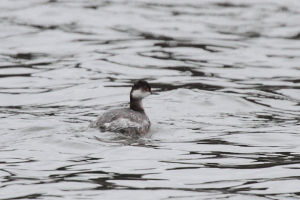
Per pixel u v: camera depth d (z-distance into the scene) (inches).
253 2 1331.2
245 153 555.5
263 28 1136.8
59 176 491.5
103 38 1056.2
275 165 522.3
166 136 606.2
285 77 866.1
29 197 447.8
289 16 1221.1
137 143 577.9
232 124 658.8
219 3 1320.1
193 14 1224.2
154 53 971.9
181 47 1007.6
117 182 479.2
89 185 472.4
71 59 936.9
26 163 521.0
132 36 1069.8
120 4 1282.0
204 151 560.1
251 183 479.5
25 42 1026.7
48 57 949.2
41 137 587.2
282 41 1057.5
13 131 611.2
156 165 519.5
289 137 606.5
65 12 1203.2
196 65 916.6
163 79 847.7
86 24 1139.3
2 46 1003.3
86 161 526.6
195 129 636.1
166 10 1251.2
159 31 1100.5
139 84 634.8
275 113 709.3
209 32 1103.0
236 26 1147.9
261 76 869.8
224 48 1008.9
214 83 831.7
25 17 1167.6
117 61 927.0
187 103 738.8
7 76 857.5
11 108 718.5
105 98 765.9
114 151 552.1
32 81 836.6
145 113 641.0
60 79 845.8
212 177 494.3
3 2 1270.9
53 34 1073.5
